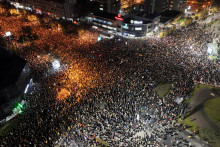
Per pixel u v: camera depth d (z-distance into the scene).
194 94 57.50
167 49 85.56
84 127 45.12
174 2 146.88
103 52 84.06
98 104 52.81
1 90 51.88
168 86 60.50
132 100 53.78
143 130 44.19
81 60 76.50
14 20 130.25
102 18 117.31
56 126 45.44
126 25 108.00
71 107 50.81
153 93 56.97
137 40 102.62
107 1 131.00
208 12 143.88
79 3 140.50
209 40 93.88
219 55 75.25
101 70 68.56
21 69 57.84
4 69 61.28
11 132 44.81
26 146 40.22
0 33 104.44
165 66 70.06
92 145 40.88
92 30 120.25
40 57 79.56
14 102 53.19
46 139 42.09
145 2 143.12
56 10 140.00
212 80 61.53
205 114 49.44
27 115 48.91
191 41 93.69
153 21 109.38
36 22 128.00
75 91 57.31
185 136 42.72
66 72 68.12
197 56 77.88
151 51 84.00
